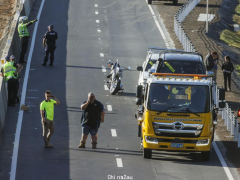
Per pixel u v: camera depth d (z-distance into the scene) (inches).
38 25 5147.6
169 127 2058.3
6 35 5211.6
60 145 2308.1
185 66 2600.9
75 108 2925.7
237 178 1963.6
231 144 2416.3
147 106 2084.2
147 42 4768.7
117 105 3026.6
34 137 2418.8
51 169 1995.6
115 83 3193.9
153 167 2054.6
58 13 5762.8
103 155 2186.3
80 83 3474.4
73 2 6412.4
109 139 2429.9
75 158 2133.4
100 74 3742.6
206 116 2060.8
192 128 2058.3
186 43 4379.9
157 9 6309.1
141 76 3056.1
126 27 5344.5
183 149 2065.7
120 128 2618.1
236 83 3978.8
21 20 3814.0
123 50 4468.5
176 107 2066.9
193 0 6889.8
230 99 3331.7
